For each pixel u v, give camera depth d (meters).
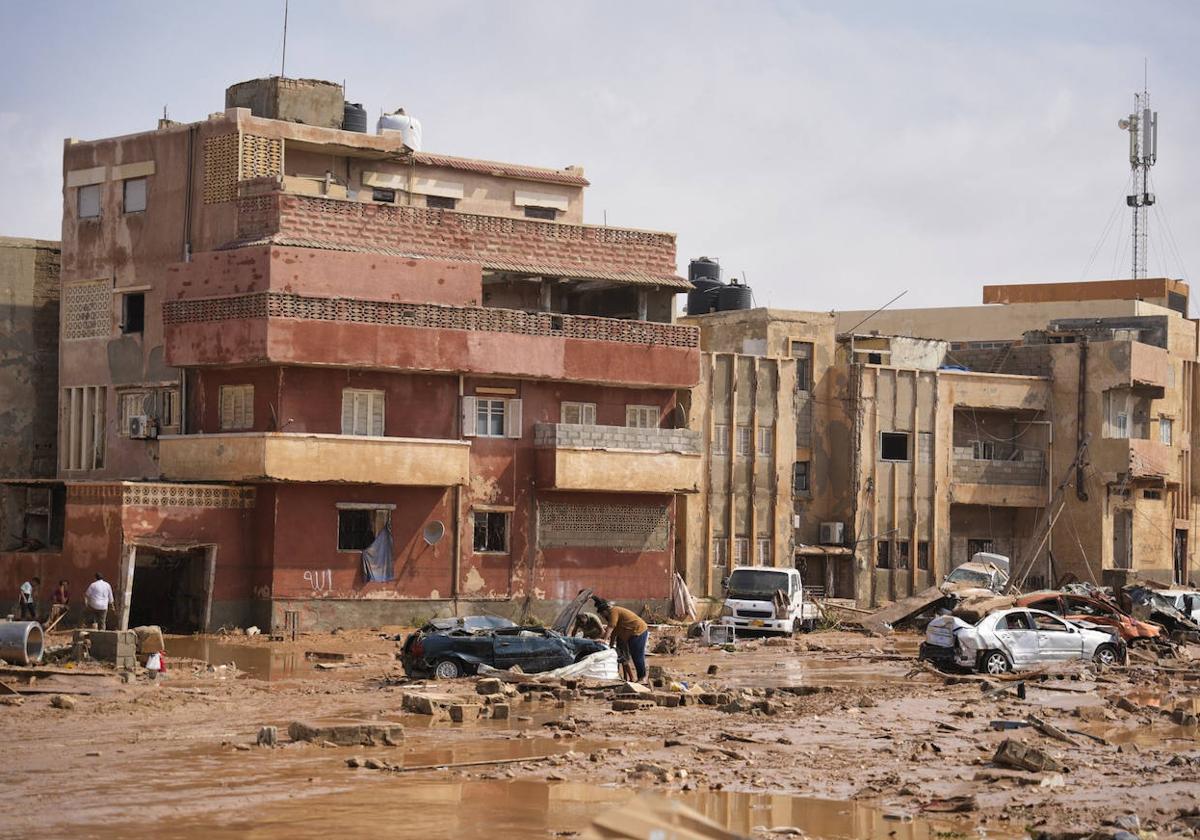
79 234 47.81
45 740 20.14
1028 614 33.12
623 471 46.19
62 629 38.91
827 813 15.80
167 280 43.00
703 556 52.69
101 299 47.16
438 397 43.81
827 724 22.86
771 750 20.02
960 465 60.56
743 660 35.81
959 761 19.30
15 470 49.53
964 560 62.06
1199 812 15.86
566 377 45.50
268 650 35.72
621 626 28.58
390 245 43.84
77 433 47.69
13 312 49.81
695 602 51.78
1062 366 63.06
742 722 23.02
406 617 42.88
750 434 54.22
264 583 40.81
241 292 41.41
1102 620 37.16
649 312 49.84
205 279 42.28
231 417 42.28
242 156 44.06
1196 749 20.77
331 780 17.11
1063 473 62.84
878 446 58.00
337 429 41.97
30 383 50.06
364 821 14.83
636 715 23.77
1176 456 66.88
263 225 42.38
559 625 30.77
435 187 50.03
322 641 38.41
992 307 73.88
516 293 48.50
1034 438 63.06
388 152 47.66
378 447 41.59
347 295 42.09
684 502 52.53
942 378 59.84
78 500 39.91
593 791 16.67
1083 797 16.80
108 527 39.03
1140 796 16.88
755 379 54.28
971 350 65.31
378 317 41.97
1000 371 64.56
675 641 38.12
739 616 42.78
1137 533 64.06
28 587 39.31
